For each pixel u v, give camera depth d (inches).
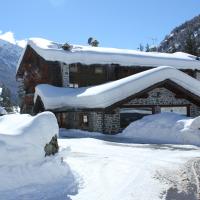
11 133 393.7
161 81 1063.6
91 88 1103.0
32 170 386.9
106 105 983.6
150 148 693.3
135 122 959.6
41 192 360.5
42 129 413.4
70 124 1157.7
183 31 5093.5
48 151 416.2
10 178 366.3
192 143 779.4
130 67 1378.0
